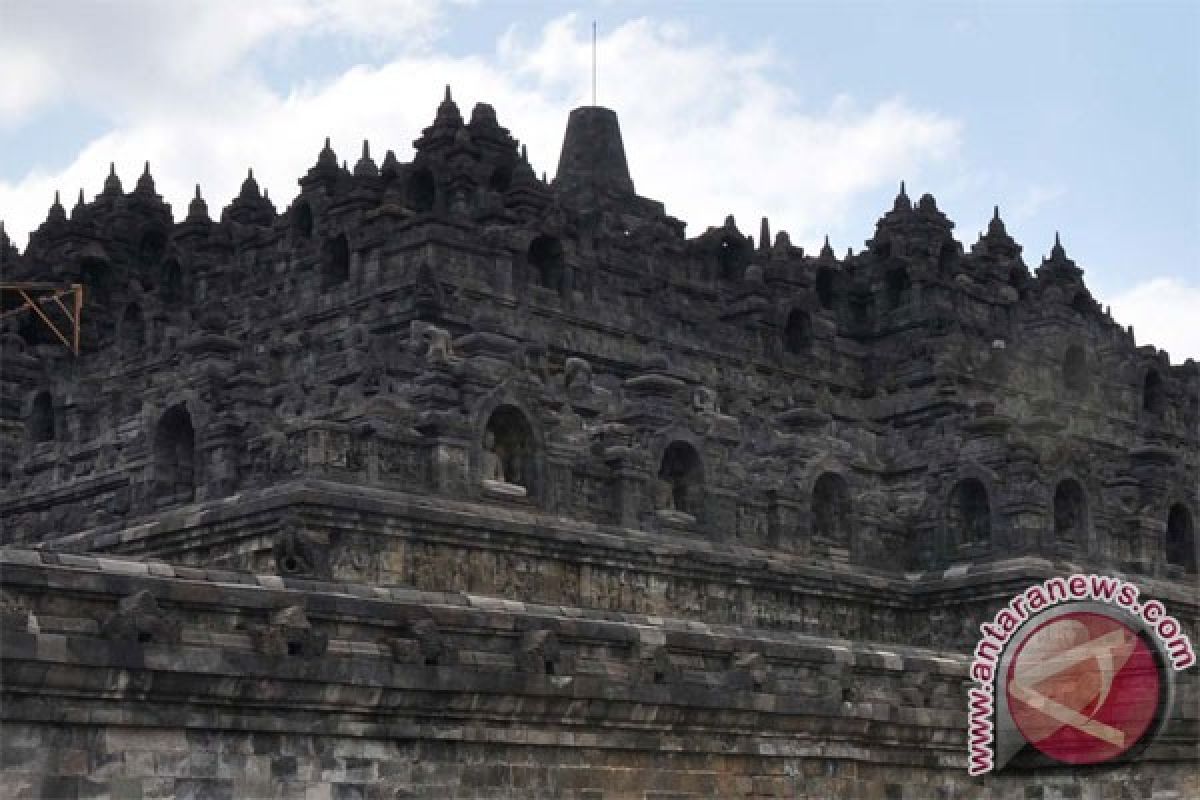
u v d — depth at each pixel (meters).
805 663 62.78
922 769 65.19
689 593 81.62
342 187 94.00
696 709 57.78
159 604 47.81
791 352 103.44
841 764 62.50
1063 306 107.38
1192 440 111.69
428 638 52.19
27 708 44.88
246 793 48.44
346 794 50.34
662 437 82.88
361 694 50.38
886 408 101.69
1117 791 65.75
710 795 58.50
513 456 77.50
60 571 46.31
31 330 106.00
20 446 90.75
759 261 105.62
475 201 92.69
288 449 72.62
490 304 88.88
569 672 55.34
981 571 89.50
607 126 112.12
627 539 78.88
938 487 92.38
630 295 95.06
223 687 47.84
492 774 53.38
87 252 110.69
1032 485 90.00
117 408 87.00
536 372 83.44
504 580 75.00
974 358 103.62
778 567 84.75
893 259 107.81
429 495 73.81
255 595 49.72
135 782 46.50
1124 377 108.44
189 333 92.81
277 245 99.31
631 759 56.69
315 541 69.75
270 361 87.12
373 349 79.44
